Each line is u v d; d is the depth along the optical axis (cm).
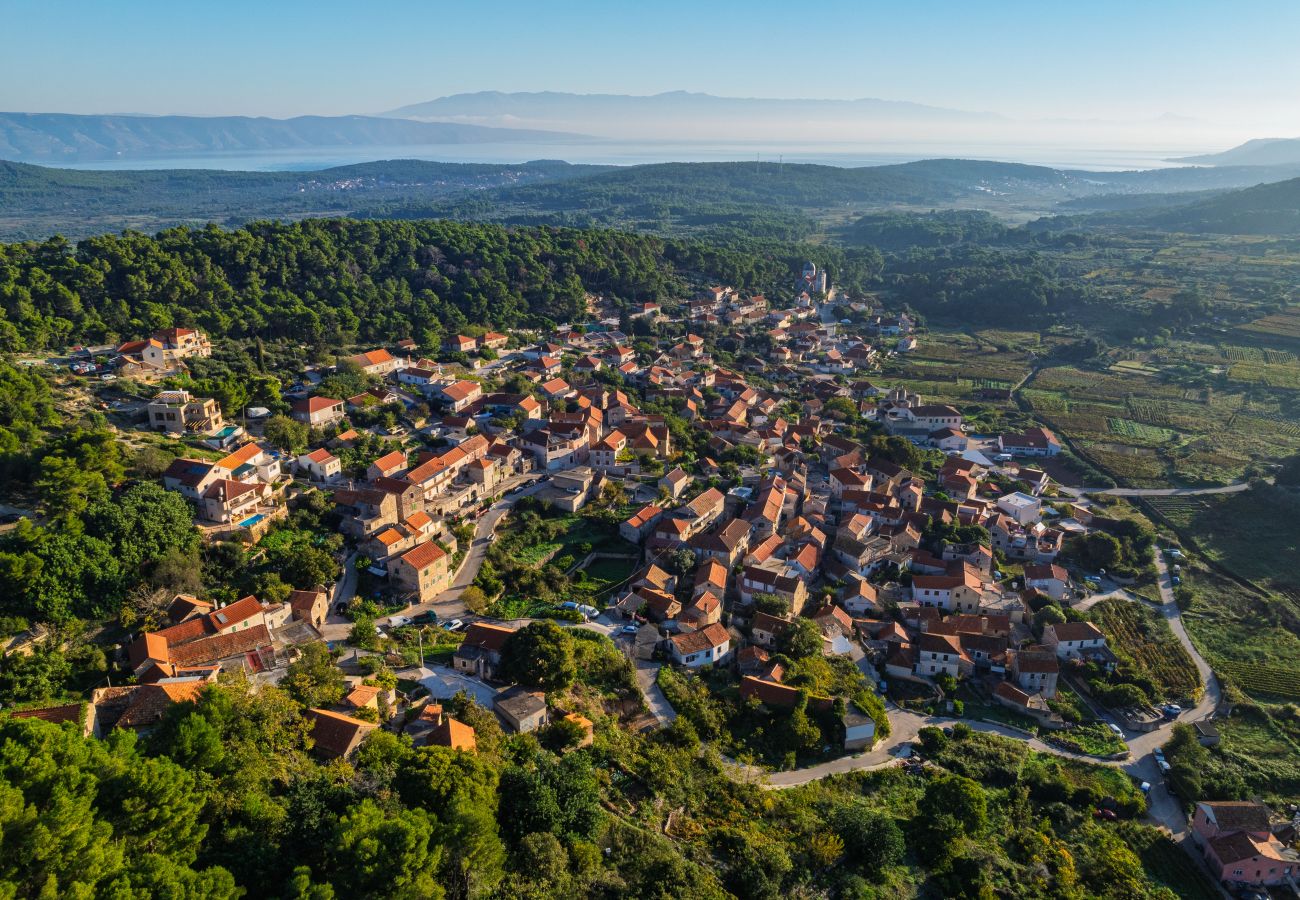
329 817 6756
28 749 6000
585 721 10669
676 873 8275
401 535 14538
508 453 18638
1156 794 12131
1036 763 12369
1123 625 16450
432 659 12075
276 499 14912
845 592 16075
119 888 5250
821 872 9325
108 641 11156
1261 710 14038
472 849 6769
